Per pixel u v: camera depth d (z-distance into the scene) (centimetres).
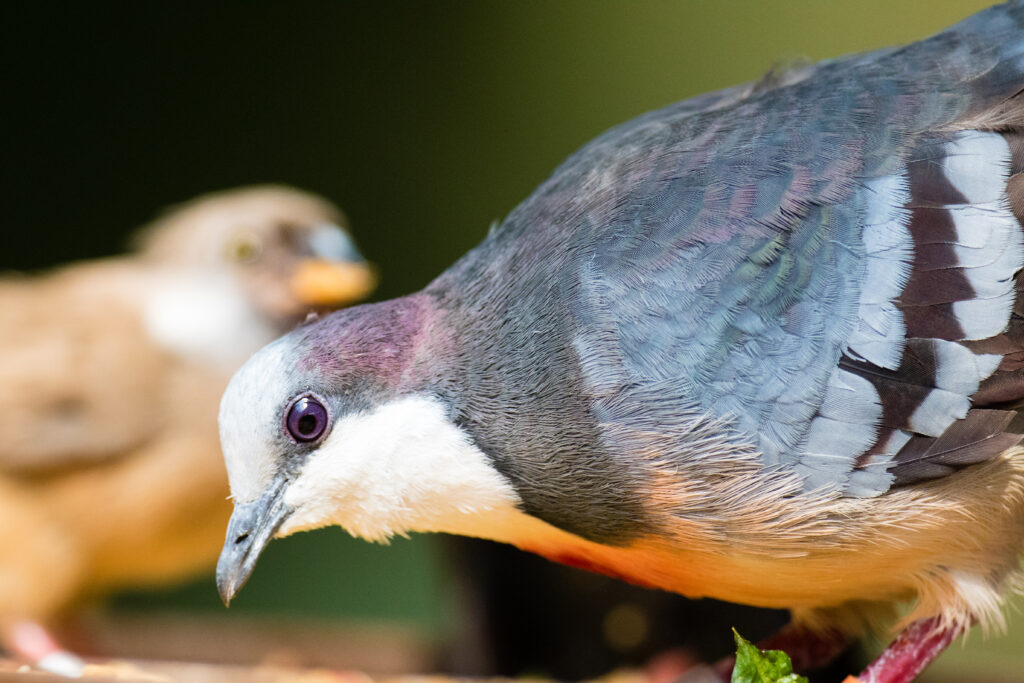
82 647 204
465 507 187
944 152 187
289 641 204
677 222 187
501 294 188
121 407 204
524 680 198
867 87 188
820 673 195
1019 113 188
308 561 228
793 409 187
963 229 187
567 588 202
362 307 188
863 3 232
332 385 187
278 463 187
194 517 205
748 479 187
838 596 189
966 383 187
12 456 203
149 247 209
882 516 187
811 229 187
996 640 207
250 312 206
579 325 187
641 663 201
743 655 186
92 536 204
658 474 187
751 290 187
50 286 206
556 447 187
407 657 203
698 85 240
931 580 188
